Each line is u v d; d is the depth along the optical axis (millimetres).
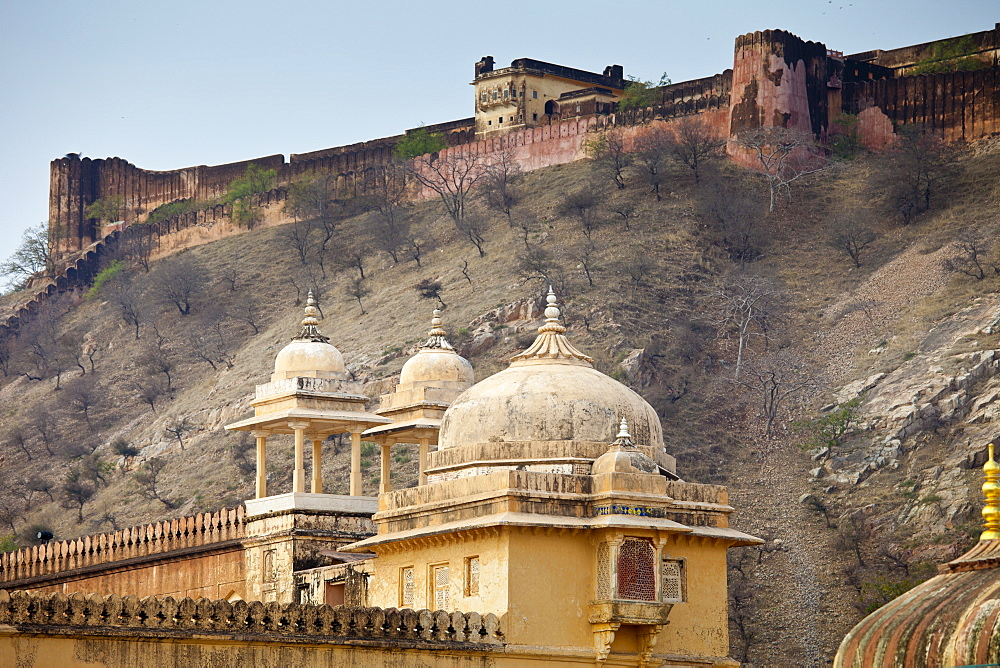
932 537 64812
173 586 38406
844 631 61062
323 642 25062
